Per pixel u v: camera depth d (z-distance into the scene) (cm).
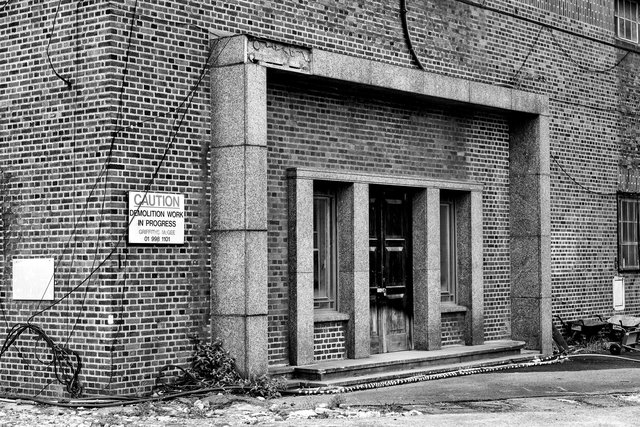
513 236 2003
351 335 1631
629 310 2344
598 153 2258
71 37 1350
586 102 2225
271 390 1385
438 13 1828
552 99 2122
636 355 2022
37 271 1370
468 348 1828
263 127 1430
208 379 1379
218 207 1423
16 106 1402
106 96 1316
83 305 1324
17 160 1398
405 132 1780
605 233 2275
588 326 2125
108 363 1300
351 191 1642
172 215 1377
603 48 2284
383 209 1755
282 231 1548
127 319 1319
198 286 1406
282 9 1536
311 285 1561
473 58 1903
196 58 1415
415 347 1783
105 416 1223
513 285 1998
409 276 1792
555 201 2139
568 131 2172
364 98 1698
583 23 2225
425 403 1370
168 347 1362
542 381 1608
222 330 1413
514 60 2009
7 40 1412
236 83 1415
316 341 1592
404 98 1773
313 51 1523
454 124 1891
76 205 1337
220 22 1448
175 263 1378
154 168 1358
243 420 1202
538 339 1962
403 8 1748
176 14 1391
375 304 1731
